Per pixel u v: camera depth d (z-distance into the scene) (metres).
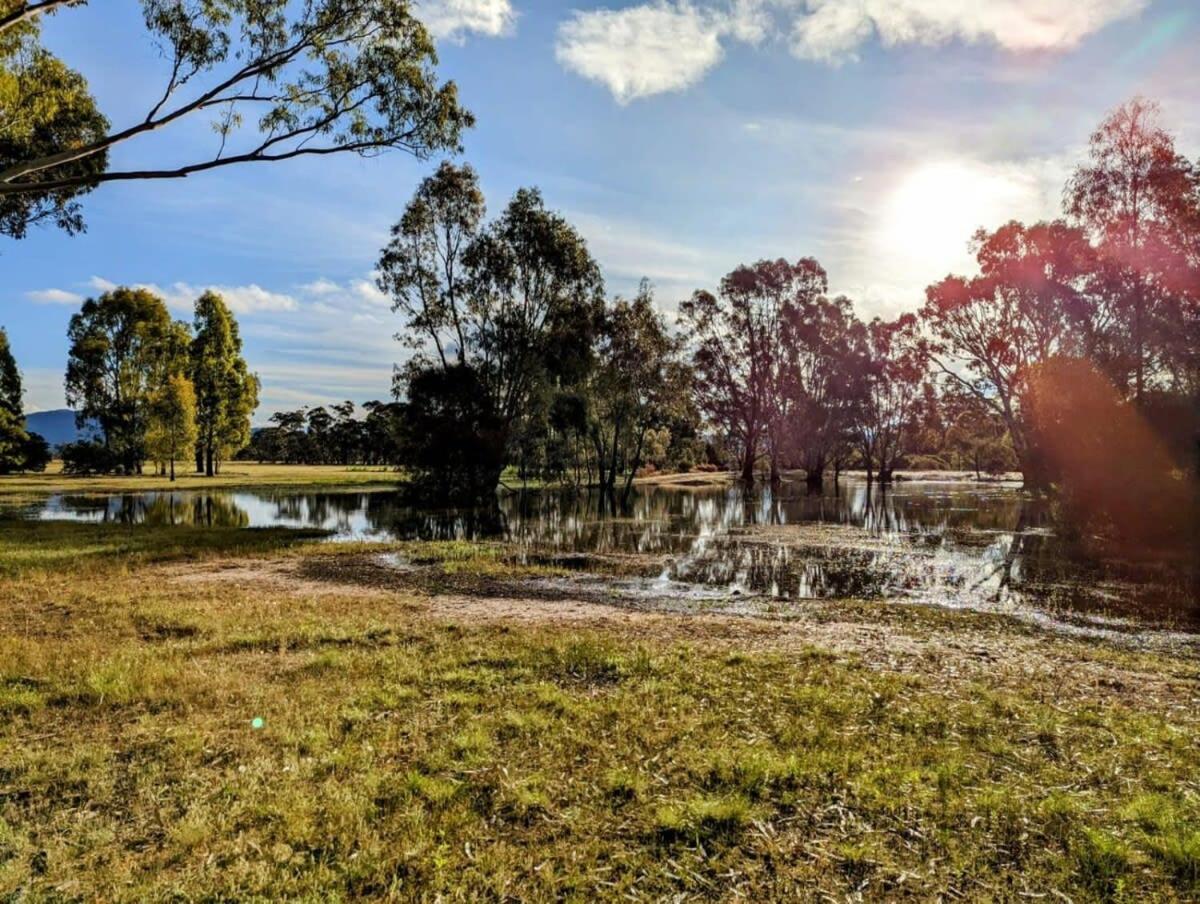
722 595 13.50
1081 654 8.98
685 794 4.52
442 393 36.56
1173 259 23.98
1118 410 21.95
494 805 4.38
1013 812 4.29
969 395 45.66
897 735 5.62
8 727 5.65
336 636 8.99
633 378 46.16
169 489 49.06
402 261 36.84
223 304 63.09
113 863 3.73
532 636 9.23
